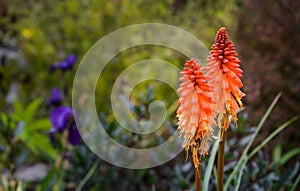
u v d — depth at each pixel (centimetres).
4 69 311
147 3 332
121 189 192
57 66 251
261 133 206
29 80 313
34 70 310
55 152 229
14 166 194
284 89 205
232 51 109
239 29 225
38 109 294
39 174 229
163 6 323
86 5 333
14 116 227
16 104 236
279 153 187
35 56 313
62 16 328
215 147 124
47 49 310
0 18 368
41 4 347
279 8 212
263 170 158
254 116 207
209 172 122
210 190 158
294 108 205
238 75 110
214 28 291
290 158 205
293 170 156
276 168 164
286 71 207
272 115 207
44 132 256
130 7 313
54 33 324
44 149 230
